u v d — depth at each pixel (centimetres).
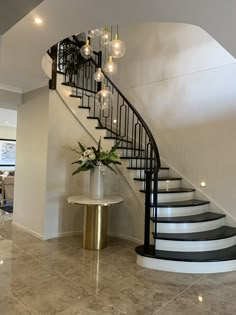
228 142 393
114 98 565
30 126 462
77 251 366
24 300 233
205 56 422
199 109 429
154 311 222
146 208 325
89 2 206
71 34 264
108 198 388
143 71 515
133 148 463
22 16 218
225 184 396
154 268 309
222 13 210
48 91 423
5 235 435
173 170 464
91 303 232
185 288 264
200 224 355
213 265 302
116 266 316
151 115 500
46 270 299
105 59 564
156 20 232
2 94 455
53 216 427
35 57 325
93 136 451
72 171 446
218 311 224
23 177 474
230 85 392
